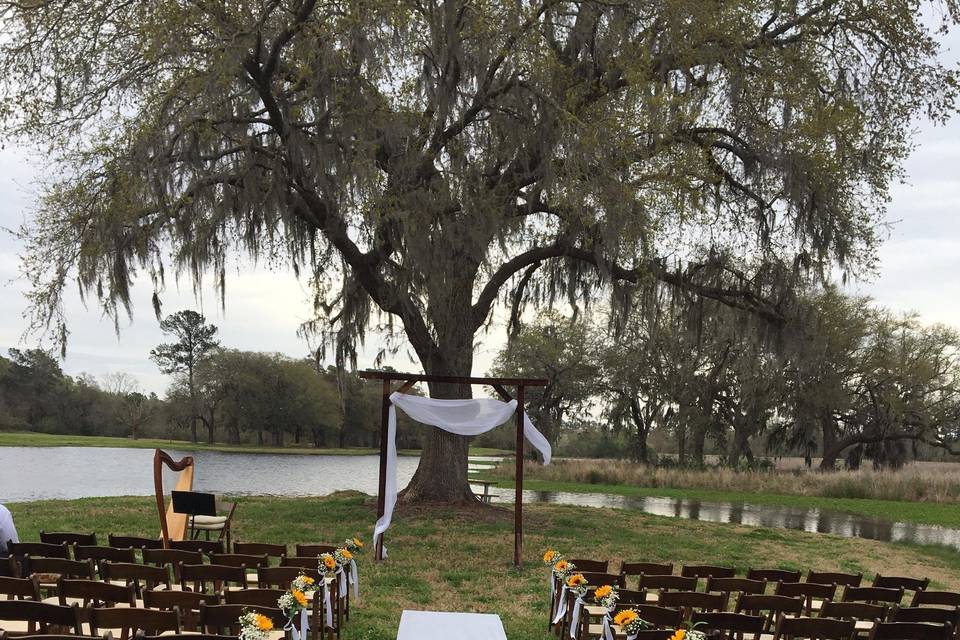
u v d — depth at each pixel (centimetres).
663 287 1814
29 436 7156
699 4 1462
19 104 1415
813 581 888
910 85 1636
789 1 1631
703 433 4319
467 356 1797
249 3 1342
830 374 4175
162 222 1410
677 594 719
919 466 5006
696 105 1573
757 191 1722
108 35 1438
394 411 1259
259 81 1401
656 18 1544
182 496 1054
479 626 667
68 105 1432
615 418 4631
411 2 1388
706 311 1886
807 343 1744
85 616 623
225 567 710
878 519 2436
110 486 2969
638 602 725
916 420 4678
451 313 1764
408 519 1666
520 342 4572
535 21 1470
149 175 1345
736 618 646
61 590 618
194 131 1351
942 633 616
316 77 1355
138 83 1439
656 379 4362
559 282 1866
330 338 1878
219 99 1355
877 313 4653
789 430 4712
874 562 1513
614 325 1839
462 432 1258
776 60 1616
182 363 8325
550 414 4741
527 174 1588
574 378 4606
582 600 719
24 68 1426
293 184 1503
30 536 1327
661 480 3412
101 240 1370
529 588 1061
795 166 1566
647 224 1459
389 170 1488
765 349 1838
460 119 1519
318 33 1341
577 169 1412
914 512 2614
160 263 1505
